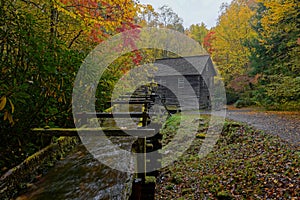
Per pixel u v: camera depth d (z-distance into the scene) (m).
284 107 9.91
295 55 9.13
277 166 3.33
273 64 11.43
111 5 3.53
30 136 2.72
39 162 2.92
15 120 2.30
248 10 16.55
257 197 2.74
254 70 13.02
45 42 2.65
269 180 3.00
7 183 2.20
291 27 9.15
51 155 3.30
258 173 3.28
